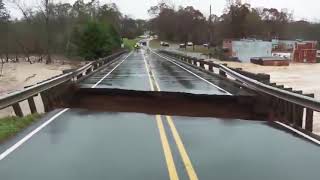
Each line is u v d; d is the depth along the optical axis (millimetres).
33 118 13328
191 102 16828
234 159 8883
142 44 190375
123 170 7945
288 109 13797
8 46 92562
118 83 25453
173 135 11148
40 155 8969
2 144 9930
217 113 15828
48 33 89125
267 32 165625
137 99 17203
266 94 15930
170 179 7434
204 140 10641
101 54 69938
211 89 22141
